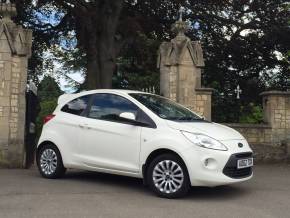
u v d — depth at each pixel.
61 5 21.58
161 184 8.62
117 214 7.30
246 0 23.70
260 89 26.52
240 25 24.16
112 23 21.44
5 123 12.96
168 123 8.81
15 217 7.08
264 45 24.89
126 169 9.13
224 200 8.50
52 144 10.47
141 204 8.02
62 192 8.94
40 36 24.03
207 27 24.61
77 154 9.97
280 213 7.55
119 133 9.29
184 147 8.39
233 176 8.44
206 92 14.78
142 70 31.11
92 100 10.09
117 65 31.09
